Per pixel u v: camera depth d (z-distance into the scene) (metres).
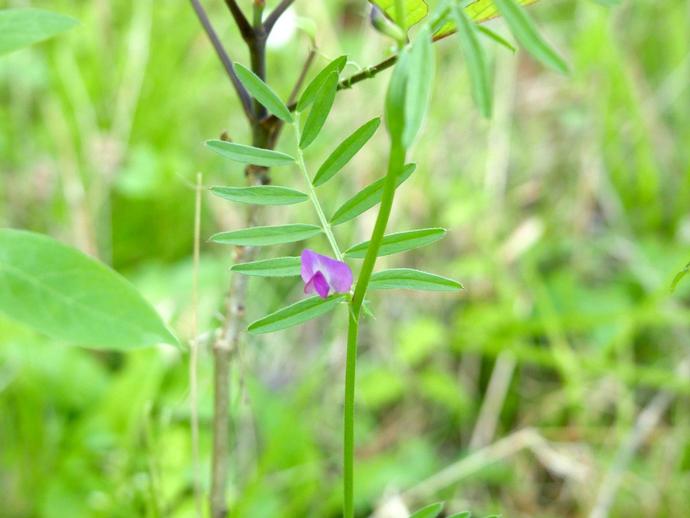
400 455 0.61
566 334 0.71
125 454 0.51
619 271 0.77
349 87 0.27
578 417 0.64
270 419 0.57
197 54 0.85
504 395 0.66
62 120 0.78
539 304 0.69
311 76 0.80
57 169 0.75
